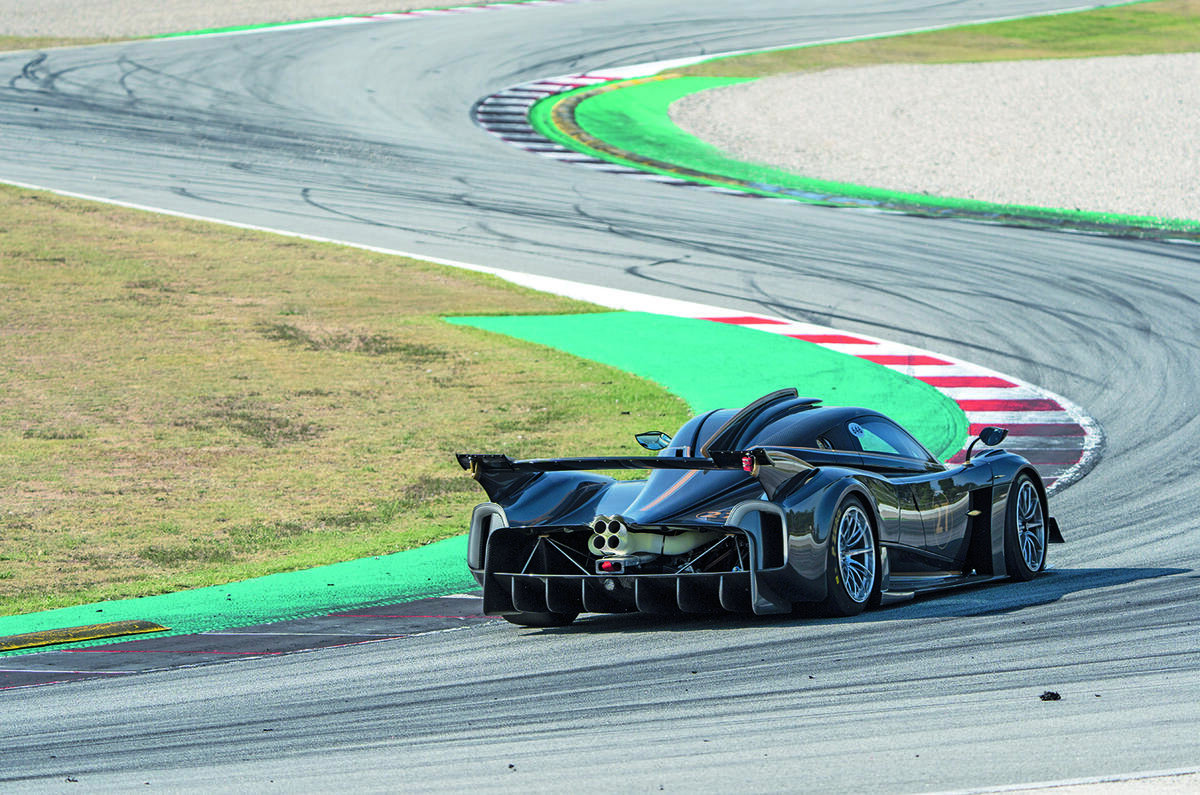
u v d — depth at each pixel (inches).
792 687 885.8
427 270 3489.2
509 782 698.2
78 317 2987.2
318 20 7795.3
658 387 2465.6
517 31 7500.0
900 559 1162.0
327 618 1259.2
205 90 5861.2
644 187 4493.1
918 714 797.9
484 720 850.1
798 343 2785.4
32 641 1200.2
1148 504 1668.3
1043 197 4409.5
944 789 640.4
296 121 5388.8
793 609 1111.6
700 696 877.8
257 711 913.5
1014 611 1104.8
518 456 2009.1
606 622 1176.2
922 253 3624.5
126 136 5027.1
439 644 1121.4
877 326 2928.2
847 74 6658.5
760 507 1050.7
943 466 1242.6
